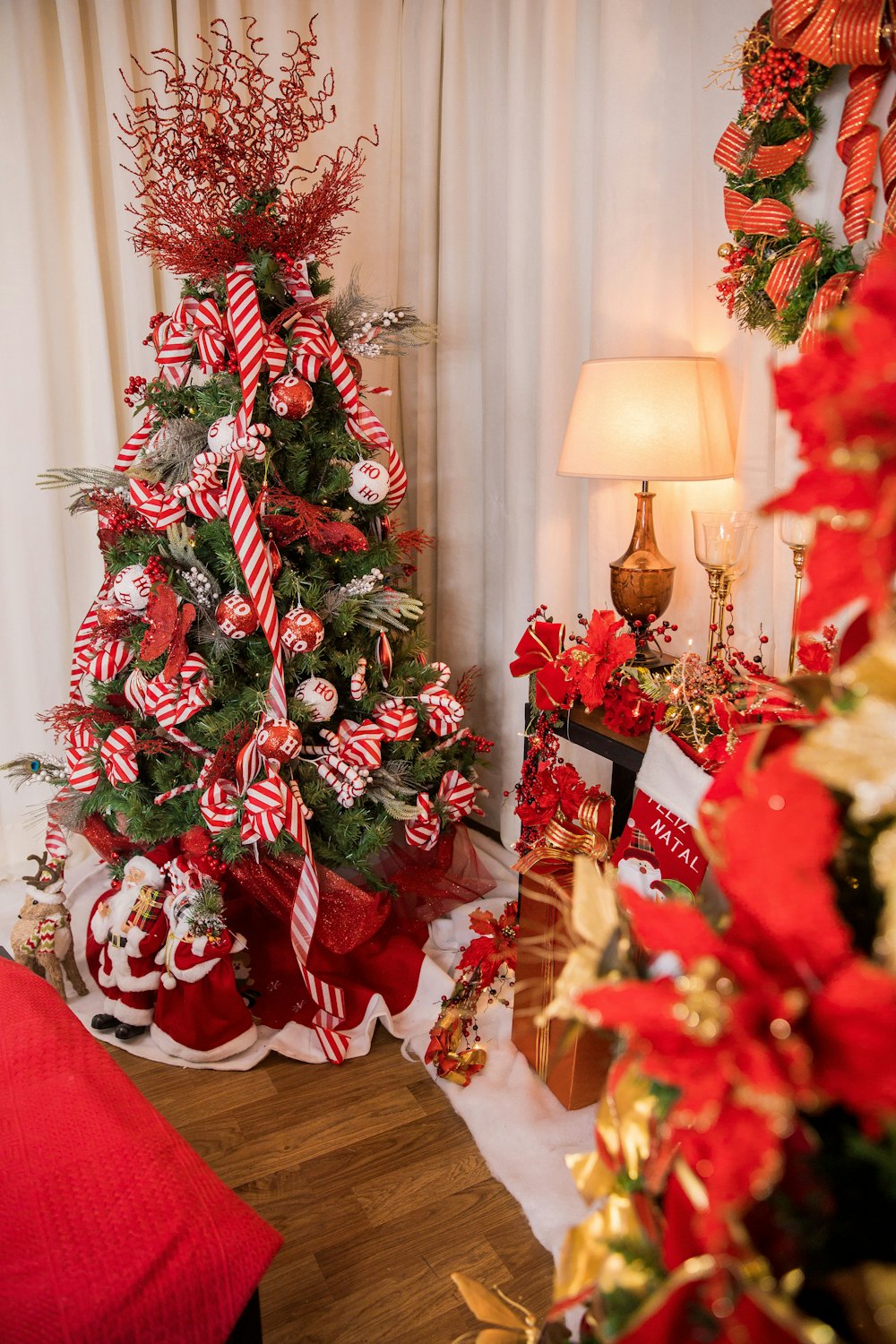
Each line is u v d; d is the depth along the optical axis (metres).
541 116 2.40
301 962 2.13
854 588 0.43
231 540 2.09
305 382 2.10
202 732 2.12
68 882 2.74
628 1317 0.53
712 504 2.24
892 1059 0.41
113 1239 0.95
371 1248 1.62
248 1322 1.03
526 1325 0.69
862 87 1.63
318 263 2.21
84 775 2.15
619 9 2.17
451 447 2.97
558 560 2.62
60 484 2.15
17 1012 1.29
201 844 2.12
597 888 0.61
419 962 2.30
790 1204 0.46
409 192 2.93
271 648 2.05
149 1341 0.89
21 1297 0.88
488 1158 1.80
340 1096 2.00
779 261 1.79
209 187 2.04
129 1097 1.18
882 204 1.69
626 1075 0.55
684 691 1.70
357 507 2.30
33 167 2.55
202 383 2.61
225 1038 2.10
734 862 0.46
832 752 0.43
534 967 1.94
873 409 0.40
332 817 2.25
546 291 2.47
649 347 2.30
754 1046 0.42
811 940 0.44
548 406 2.54
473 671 2.78
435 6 2.72
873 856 0.45
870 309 0.42
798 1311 0.46
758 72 1.73
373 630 2.35
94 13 2.54
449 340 2.90
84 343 2.71
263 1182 1.76
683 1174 0.48
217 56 2.60
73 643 2.84
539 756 1.96
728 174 1.89
